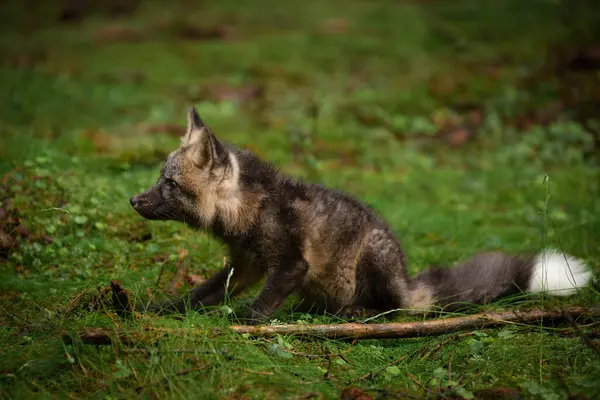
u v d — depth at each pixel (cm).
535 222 1392
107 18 3562
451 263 1152
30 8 3662
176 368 716
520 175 1736
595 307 867
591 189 1608
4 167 1240
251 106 2247
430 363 782
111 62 2759
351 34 3139
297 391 707
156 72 2623
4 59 2742
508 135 2038
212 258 1104
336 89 2448
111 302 878
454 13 3400
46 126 1903
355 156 1892
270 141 1905
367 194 1573
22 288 925
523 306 959
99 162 1477
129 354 734
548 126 2119
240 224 942
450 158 1927
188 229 1168
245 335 793
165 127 1961
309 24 3347
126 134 1888
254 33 3195
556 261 1002
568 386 721
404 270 998
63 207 1126
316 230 951
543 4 3331
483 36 3009
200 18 3453
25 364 703
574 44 2747
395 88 2450
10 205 1088
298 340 826
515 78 2470
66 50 2936
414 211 1455
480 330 841
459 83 2455
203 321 833
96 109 2152
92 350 739
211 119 2078
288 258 936
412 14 3450
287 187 970
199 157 940
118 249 1078
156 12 3628
